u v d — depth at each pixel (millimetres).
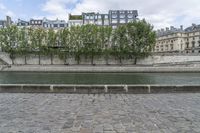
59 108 7484
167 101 8703
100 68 55594
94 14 90875
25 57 67750
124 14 90562
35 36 68062
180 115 6574
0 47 69188
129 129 5301
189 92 10953
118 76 45938
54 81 36688
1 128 5395
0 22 92188
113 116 6473
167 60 67375
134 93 10789
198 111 7062
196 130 5234
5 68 56000
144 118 6258
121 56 68812
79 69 54906
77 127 5445
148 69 54812
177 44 102062
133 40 69250
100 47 68688
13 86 11062
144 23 69625
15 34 67375
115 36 69438
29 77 42750
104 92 10828
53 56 68125
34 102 8508
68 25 89500
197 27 99688
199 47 95750
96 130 5223
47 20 91438
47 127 5449
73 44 68500
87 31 68125
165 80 38844
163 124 5695
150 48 68625
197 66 59219
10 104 8141
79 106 7805
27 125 5621
